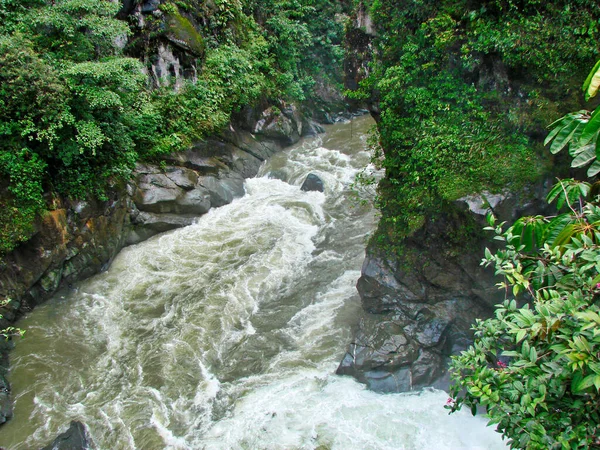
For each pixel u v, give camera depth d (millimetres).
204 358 8750
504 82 7652
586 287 3334
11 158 9078
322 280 10727
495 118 7762
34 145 9633
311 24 21516
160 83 14172
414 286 8500
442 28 7965
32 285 9742
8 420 7531
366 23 9820
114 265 11438
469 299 8070
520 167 7273
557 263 3613
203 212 13555
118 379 8344
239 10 17594
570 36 7008
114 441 7168
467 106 7953
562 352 2902
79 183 10367
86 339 9250
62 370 8539
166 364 8617
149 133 13016
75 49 10422
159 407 7762
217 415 7590
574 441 3051
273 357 8719
